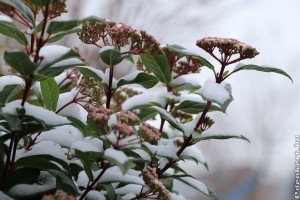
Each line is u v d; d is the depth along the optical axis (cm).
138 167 99
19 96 103
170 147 102
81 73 101
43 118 90
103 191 98
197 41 100
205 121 101
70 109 98
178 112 109
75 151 91
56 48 90
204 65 104
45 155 92
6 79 96
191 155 103
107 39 99
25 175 92
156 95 108
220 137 100
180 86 108
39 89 100
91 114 90
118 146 89
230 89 100
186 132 101
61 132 95
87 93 98
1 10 94
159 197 95
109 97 101
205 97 97
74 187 91
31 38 94
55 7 91
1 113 88
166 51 107
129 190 98
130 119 89
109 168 96
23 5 90
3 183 91
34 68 88
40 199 93
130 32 97
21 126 89
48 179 95
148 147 100
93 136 98
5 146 94
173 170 116
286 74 100
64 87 105
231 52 99
